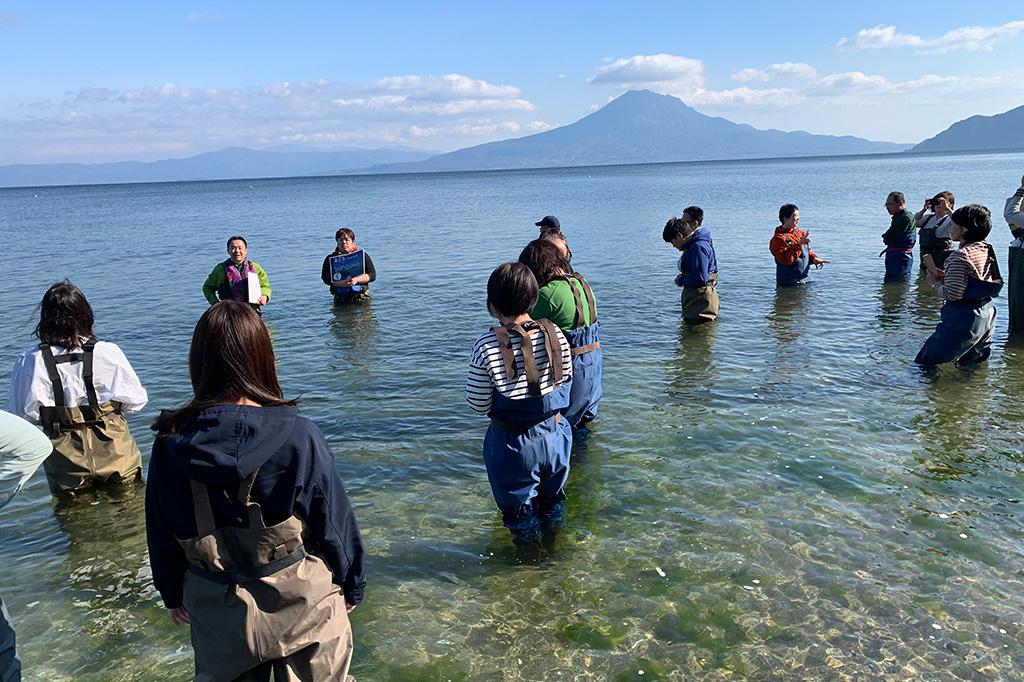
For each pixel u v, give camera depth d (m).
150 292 15.45
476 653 3.72
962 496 5.21
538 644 3.78
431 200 60.47
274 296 14.54
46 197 103.88
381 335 10.84
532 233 27.39
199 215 47.81
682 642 3.75
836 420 6.76
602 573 4.41
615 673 3.54
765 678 3.46
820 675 3.47
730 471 5.76
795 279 13.76
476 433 6.77
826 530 4.81
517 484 4.60
